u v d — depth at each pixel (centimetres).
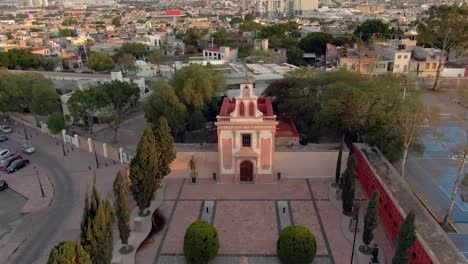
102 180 5500
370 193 4641
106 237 2981
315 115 5644
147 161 4056
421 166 5606
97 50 15675
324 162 5216
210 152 5222
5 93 7988
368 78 5972
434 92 9394
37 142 7262
